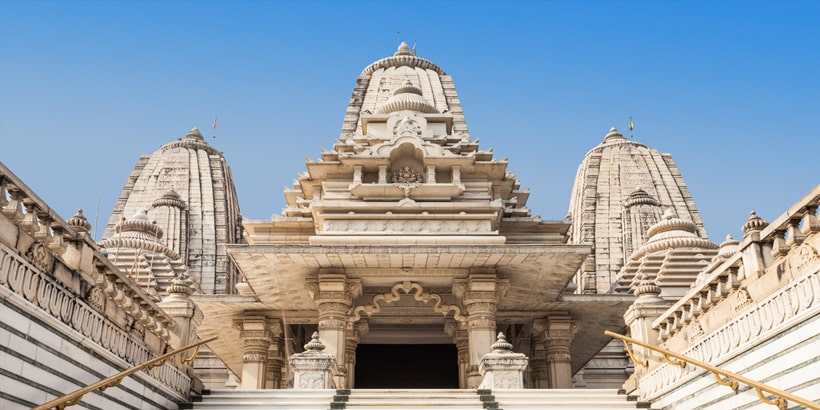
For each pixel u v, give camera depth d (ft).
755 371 40.06
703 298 47.47
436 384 105.29
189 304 58.85
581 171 222.69
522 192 99.14
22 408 34.81
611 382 121.60
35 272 35.99
